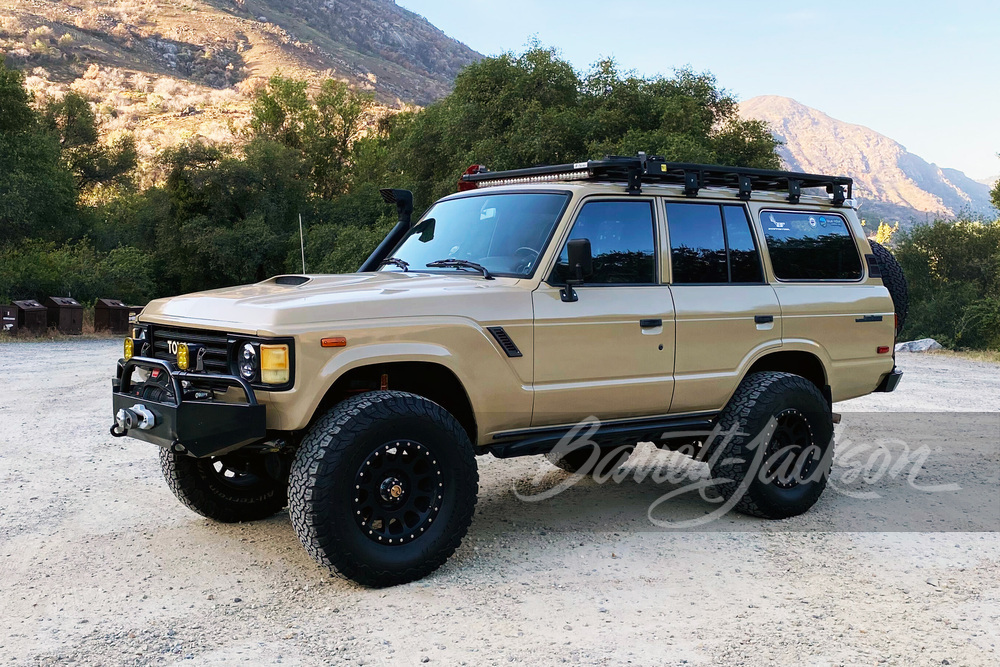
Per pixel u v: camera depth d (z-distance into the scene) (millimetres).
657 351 5211
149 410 4234
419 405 4340
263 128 55750
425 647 3619
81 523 5379
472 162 34500
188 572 4531
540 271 4859
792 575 4605
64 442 7816
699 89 36188
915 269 32062
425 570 4398
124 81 171375
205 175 44656
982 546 5164
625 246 5219
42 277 29797
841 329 6129
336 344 4145
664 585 4426
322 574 4520
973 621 3986
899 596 4305
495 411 4684
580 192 5078
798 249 6051
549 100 35625
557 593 4289
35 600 4113
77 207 41500
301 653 3553
